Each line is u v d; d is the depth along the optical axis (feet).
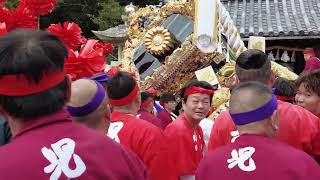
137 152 9.93
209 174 7.61
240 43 23.94
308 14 43.70
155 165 9.94
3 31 8.67
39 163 5.04
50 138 5.22
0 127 9.78
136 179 5.65
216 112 21.45
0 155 5.09
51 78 5.20
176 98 26.14
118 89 10.29
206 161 7.77
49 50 5.19
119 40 50.62
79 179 5.11
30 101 5.14
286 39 40.63
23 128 5.31
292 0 46.39
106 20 71.61
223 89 22.27
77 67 8.50
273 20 43.19
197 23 23.08
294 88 11.91
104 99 7.77
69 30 9.29
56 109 5.32
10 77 5.07
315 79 11.12
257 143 7.43
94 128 7.71
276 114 7.67
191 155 13.01
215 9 23.00
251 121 7.53
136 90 10.50
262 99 7.52
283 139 9.30
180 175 12.90
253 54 9.27
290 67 43.34
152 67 27.53
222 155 7.63
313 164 7.26
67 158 5.15
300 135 9.27
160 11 27.84
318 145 9.47
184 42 25.26
